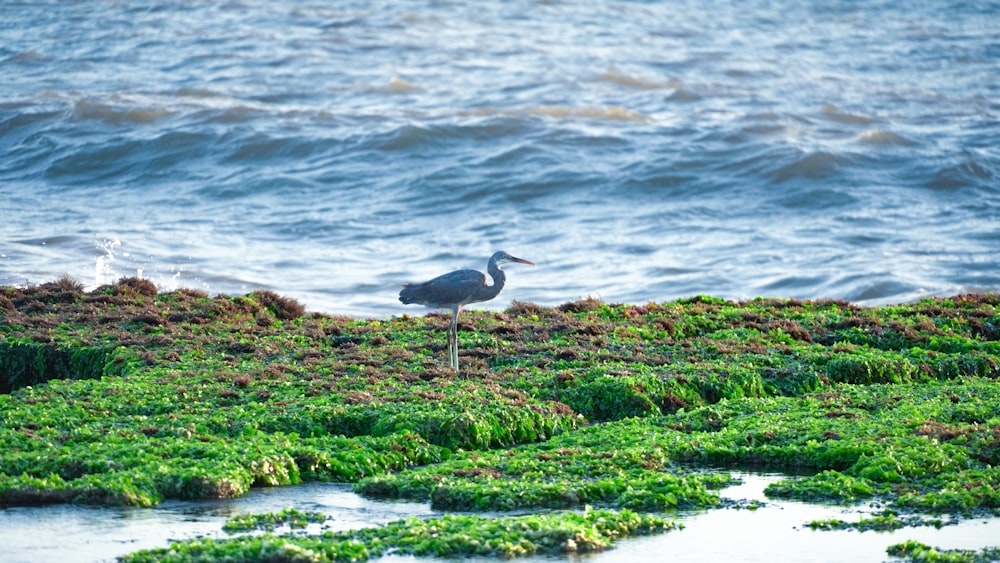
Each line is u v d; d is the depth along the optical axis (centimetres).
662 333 8044
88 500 4988
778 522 4912
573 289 12444
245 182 16762
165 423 5816
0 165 17462
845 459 5553
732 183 16875
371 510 5031
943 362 7394
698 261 13500
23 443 5419
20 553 4456
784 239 14425
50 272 11594
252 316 8562
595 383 6688
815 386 7019
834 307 9019
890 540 4700
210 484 5100
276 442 5606
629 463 5531
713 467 5656
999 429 5747
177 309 8525
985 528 4806
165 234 13938
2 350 7338
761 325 8269
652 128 19388
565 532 4603
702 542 4688
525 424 6078
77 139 18225
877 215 15450
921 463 5384
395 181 16925
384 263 13225
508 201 16238
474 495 5059
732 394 6769
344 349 7569
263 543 4381
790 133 19050
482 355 7431
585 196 16475
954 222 15088
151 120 19238
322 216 15300
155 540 4606
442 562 4419
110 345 7369
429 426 5891
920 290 12175
